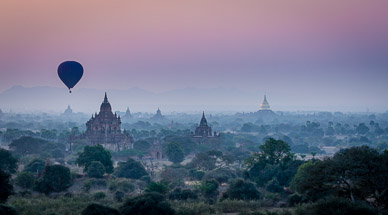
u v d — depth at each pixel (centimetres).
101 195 10550
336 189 8038
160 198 8356
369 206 7369
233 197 10206
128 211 7925
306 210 7906
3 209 7512
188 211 8575
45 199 9956
